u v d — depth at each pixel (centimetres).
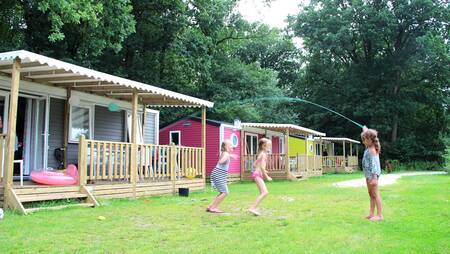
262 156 730
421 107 3716
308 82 4031
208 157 1892
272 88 3016
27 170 966
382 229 588
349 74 3728
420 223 636
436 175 2342
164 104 1307
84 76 902
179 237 528
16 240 498
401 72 3475
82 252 450
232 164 1958
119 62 2295
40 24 1750
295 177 1991
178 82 2452
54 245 477
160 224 624
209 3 2419
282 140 2542
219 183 748
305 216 707
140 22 2222
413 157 3569
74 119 1088
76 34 1767
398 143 3559
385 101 3522
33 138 981
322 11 3566
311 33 3634
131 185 983
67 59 1739
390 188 1304
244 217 695
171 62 2377
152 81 2336
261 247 477
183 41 2336
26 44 1694
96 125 1162
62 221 631
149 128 1441
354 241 511
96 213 722
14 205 702
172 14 2217
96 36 1728
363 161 678
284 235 542
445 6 3319
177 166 1165
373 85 3656
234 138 1995
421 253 456
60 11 1398
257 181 733
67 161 1060
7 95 920
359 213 739
